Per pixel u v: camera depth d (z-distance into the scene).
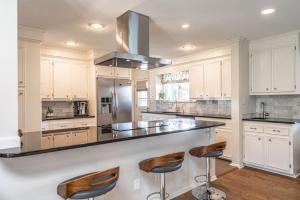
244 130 3.92
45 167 1.77
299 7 2.58
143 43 2.79
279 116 4.03
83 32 3.45
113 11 2.62
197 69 5.01
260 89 3.97
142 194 2.45
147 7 2.53
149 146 2.50
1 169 1.59
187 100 5.59
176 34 3.60
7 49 1.63
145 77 6.48
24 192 1.67
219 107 4.93
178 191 2.84
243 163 3.95
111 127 2.78
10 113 1.64
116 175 1.72
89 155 2.01
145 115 6.16
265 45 3.90
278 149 3.46
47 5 2.44
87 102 5.12
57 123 4.40
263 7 2.56
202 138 3.19
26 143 1.80
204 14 2.75
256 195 2.78
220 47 4.45
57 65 4.55
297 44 3.50
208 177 2.78
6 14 1.63
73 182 1.46
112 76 5.07
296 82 3.53
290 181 3.22
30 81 3.29
